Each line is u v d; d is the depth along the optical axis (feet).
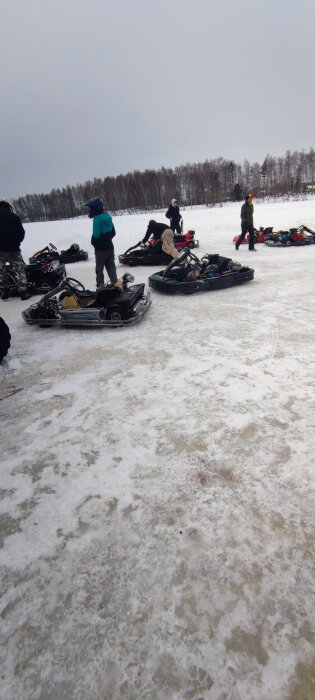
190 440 7.63
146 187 195.93
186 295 19.40
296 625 4.33
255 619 4.42
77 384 10.49
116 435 8.01
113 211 187.21
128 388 10.00
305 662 3.99
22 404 9.66
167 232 28.19
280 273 22.38
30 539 5.74
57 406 9.41
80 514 6.10
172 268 20.21
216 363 11.05
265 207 76.48
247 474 6.60
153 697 3.80
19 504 6.42
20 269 21.85
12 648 4.34
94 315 14.88
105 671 4.05
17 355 13.04
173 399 9.24
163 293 20.26
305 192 176.86
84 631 4.45
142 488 6.50
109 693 3.87
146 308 16.35
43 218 246.88
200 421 8.23
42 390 10.32
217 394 9.30
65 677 4.03
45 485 6.79
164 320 15.51
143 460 7.17
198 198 193.16
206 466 6.87
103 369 11.32
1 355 12.18
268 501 6.02
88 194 220.64
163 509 6.05
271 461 6.86
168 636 4.32
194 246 34.94
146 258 30.17
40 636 4.43
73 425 8.52
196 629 4.37
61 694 3.89
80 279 26.16
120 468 7.02
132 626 4.45
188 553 5.29
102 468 7.07
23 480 6.96
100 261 20.80
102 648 4.26
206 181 197.57
